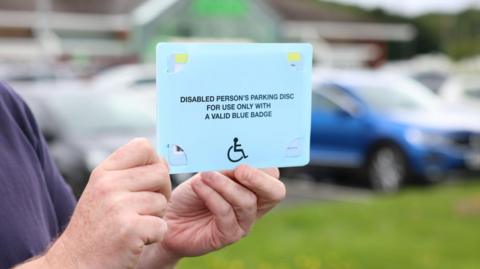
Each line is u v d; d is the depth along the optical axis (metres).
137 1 32.31
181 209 1.73
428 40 61.25
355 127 9.82
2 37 31.36
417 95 10.12
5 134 1.65
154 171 1.30
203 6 30.20
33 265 1.29
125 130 7.27
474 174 9.25
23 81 16.97
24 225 1.55
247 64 1.51
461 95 14.41
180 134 1.45
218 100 1.49
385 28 38.25
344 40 37.75
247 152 1.53
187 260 5.01
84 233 1.27
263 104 1.54
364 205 7.23
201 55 1.46
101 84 14.05
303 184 10.43
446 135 9.13
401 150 9.27
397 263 5.11
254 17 31.06
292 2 38.16
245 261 5.05
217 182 1.54
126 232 1.24
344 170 9.95
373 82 10.32
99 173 1.29
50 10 31.14
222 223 1.59
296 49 1.56
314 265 5.03
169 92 1.44
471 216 6.64
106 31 31.66
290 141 1.58
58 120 7.23
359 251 5.36
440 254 5.31
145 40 29.70
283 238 5.77
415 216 6.64
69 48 31.03
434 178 9.16
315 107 10.29
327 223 6.37
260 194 1.56
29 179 1.63
